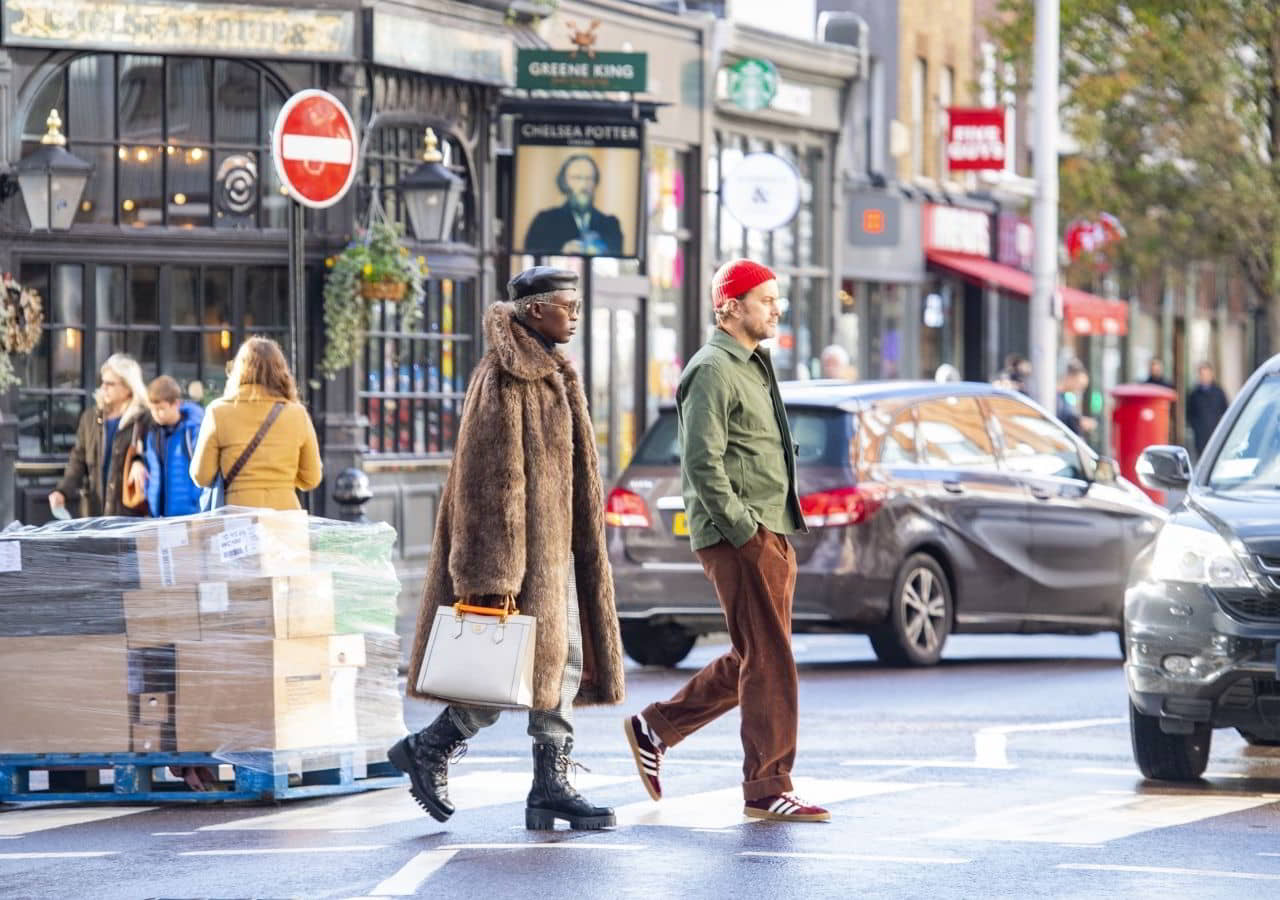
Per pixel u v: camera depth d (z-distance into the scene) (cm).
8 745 1950
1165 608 2003
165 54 3697
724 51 5178
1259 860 1633
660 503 3058
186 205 3766
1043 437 3288
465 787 1997
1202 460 2175
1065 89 6475
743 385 1814
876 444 3052
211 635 1936
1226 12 6134
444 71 4028
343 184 2750
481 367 1736
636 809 1861
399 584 2028
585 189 4206
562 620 1748
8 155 3581
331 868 1609
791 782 1816
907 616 3061
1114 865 1608
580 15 4647
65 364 3675
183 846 1720
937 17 6588
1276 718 1969
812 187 5772
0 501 3550
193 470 2200
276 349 2219
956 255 6625
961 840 1711
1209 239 6347
